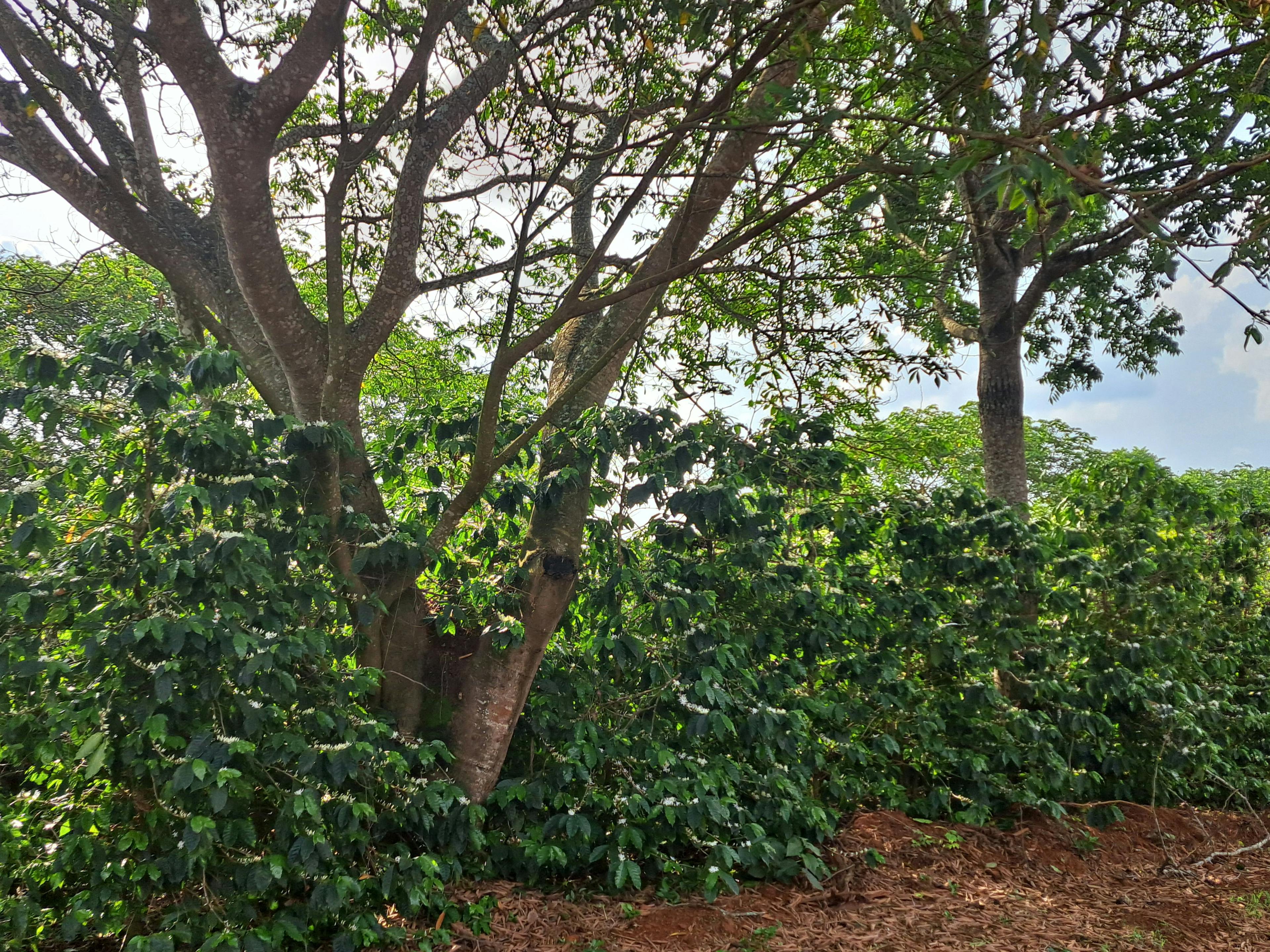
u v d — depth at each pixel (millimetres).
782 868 5672
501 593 5633
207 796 4172
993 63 3783
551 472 6008
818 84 4449
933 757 7164
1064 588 7297
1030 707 7680
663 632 5961
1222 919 5449
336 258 5273
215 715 4355
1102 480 7777
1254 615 8594
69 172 5344
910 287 7973
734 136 6094
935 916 5305
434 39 5219
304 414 5336
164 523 4457
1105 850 6617
